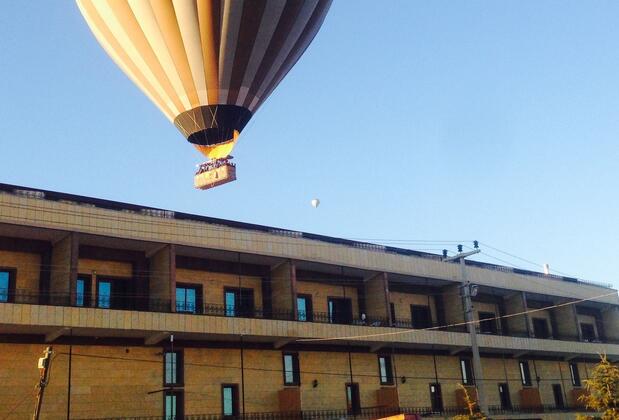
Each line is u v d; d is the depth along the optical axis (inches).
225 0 1223.5
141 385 1451.8
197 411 1508.4
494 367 2154.3
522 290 2226.9
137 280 1517.0
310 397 1694.1
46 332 1339.8
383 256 1863.9
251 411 1583.4
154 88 1341.0
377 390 1818.4
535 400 2159.2
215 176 1318.9
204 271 1631.4
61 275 1380.4
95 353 1413.6
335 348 1781.5
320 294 1822.1
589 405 1509.6
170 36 1259.8
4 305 1256.8
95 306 1425.9
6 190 1354.6
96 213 1408.7
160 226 1485.0
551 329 2429.9
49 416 1331.2
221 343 1581.0
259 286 1708.9
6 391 1304.1
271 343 1653.5
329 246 1754.4
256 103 1359.5
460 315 2038.6
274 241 1654.8
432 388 1952.5
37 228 1346.0
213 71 1282.0
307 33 1357.0
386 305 1829.5
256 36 1263.5
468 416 1521.9
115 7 1278.3
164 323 1419.8
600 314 2635.3
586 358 2436.0
